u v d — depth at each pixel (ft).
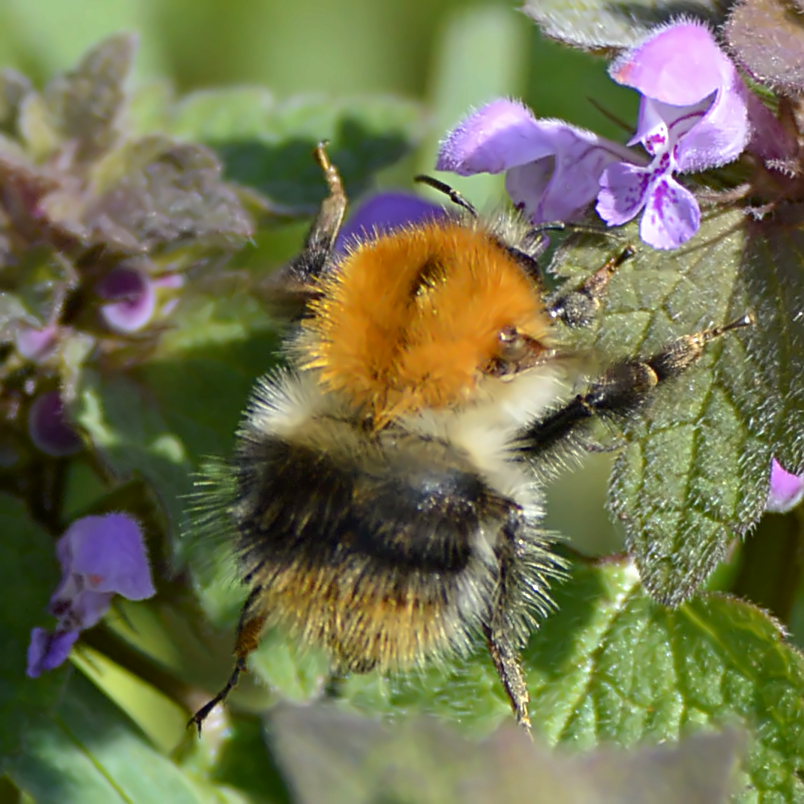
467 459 0.53
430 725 0.47
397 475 0.52
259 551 0.52
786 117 0.54
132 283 0.56
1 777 0.56
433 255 0.53
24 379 0.56
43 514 0.56
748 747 0.55
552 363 0.53
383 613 0.52
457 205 0.56
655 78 0.52
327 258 0.55
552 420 0.54
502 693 0.56
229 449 0.56
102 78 0.56
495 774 0.47
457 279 0.52
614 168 0.53
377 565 0.52
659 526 0.54
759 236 0.54
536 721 0.56
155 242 0.55
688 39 0.52
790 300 0.54
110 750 0.56
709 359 0.54
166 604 0.56
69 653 0.55
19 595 0.55
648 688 0.56
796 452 0.54
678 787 0.47
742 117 0.53
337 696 0.56
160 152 0.56
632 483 0.54
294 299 0.55
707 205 0.54
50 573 0.55
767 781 0.56
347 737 0.47
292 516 0.52
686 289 0.54
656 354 0.54
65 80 0.56
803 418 0.54
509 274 0.53
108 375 0.56
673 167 0.53
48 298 0.55
